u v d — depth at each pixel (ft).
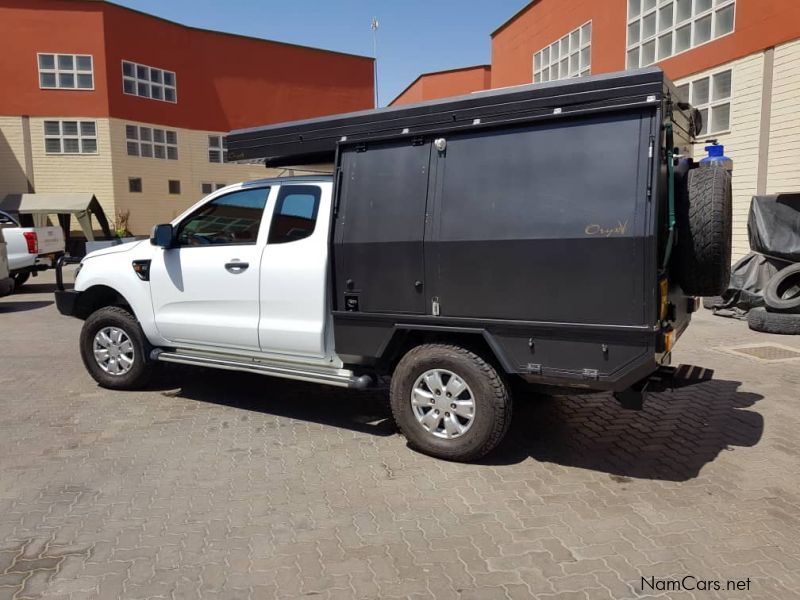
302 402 19.39
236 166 92.43
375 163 15.15
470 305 13.94
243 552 10.87
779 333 29.40
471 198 13.82
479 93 13.67
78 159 77.87
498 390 13.92
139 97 81.56
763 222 33.68
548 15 64.13
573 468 14.42
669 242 12.76
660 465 14.58
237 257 17.54
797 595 9.67
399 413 15.08
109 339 20.39
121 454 15.17
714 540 11.25
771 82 38.19
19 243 45.65
